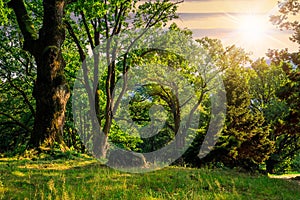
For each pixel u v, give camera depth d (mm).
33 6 23688
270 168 45688
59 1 14906
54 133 14352
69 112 31781
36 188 7898
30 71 29969
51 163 12086
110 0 22703
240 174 14680
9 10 19734
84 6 20625
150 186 9469
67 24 23203
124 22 24859
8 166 10836
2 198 6965
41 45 14617
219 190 9578
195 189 9562
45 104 14344
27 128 28609
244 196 9391
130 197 7930
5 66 29094
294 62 21094
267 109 41312
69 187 8250
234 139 24734
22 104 33719
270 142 27219
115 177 10375
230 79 29391
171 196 8430
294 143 47812
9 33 28328
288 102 21391
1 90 31250
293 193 11391
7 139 35281
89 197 7605
